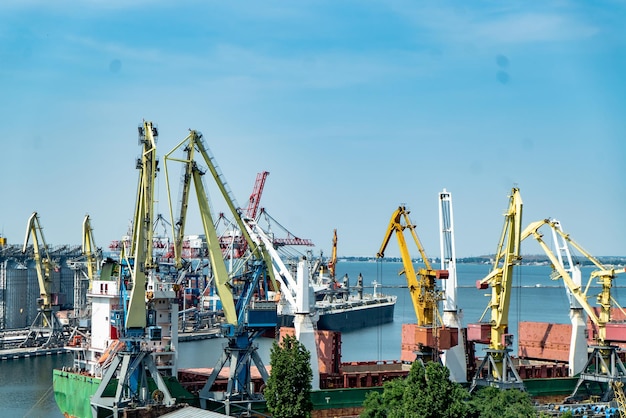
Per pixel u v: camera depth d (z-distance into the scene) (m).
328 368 150.00
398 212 152.88
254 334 133.75
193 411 115.38
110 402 123.12
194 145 136.88
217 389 135.88
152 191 127.44
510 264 148.50
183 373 142.12
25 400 167.75
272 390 117.56
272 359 119.56
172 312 133.00
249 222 143.00
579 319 166.75
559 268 163.50
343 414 138.12
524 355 177.12
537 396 155.62
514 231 148.50
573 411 143.25
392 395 121.25
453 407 105.94
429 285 149.00
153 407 120.31
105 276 145.38
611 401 152.25
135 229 128.50
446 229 160.25
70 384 140.12
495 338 149.88
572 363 165.12
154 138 128.00
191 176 136.50
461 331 155.12
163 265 149.50
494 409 127.56
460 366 152.75
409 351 161.75
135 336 123.00
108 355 133.50
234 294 139.50
